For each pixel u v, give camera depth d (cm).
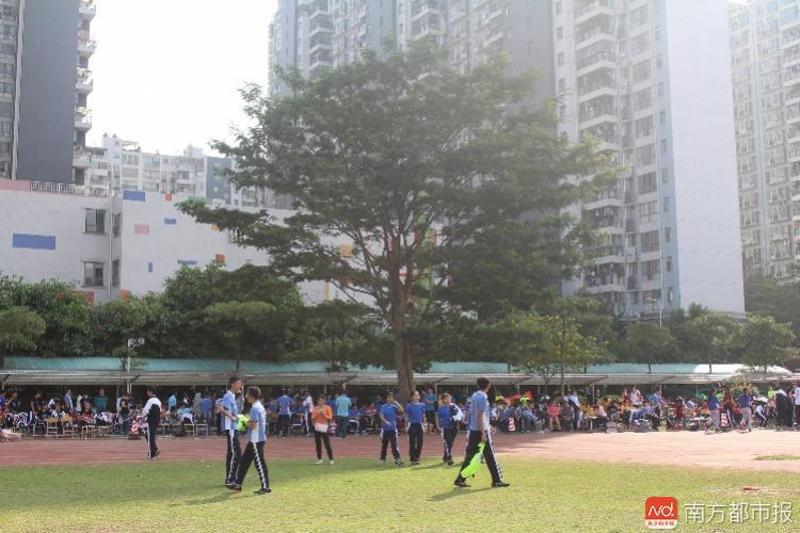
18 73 8169
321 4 12106
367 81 3350
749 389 4619
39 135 8125
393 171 3203
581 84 8525
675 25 8038
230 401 1481
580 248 3594
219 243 5956
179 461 2170
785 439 2931
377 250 5594
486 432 1435
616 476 1591
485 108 3347
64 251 5650
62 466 1991
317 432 2056
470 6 9706
